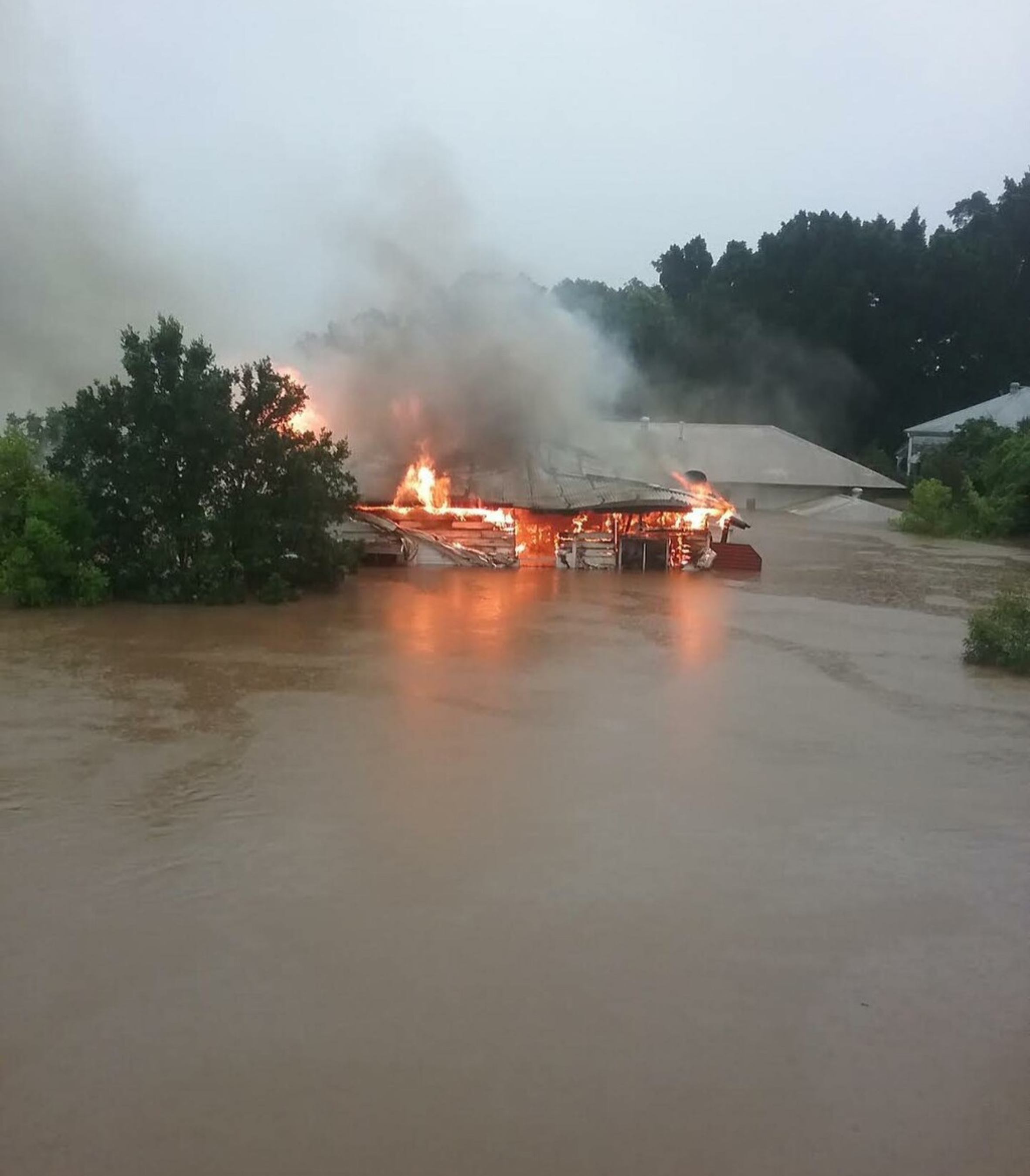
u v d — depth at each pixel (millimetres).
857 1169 3654
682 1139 3770
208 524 14914
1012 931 5438
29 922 5191
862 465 50750
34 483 14242
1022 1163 3703
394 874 5840
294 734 8391
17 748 7910
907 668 11766
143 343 15133
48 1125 3748
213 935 5094
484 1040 4309
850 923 5449
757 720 9312
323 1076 4047
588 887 5750
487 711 9305
